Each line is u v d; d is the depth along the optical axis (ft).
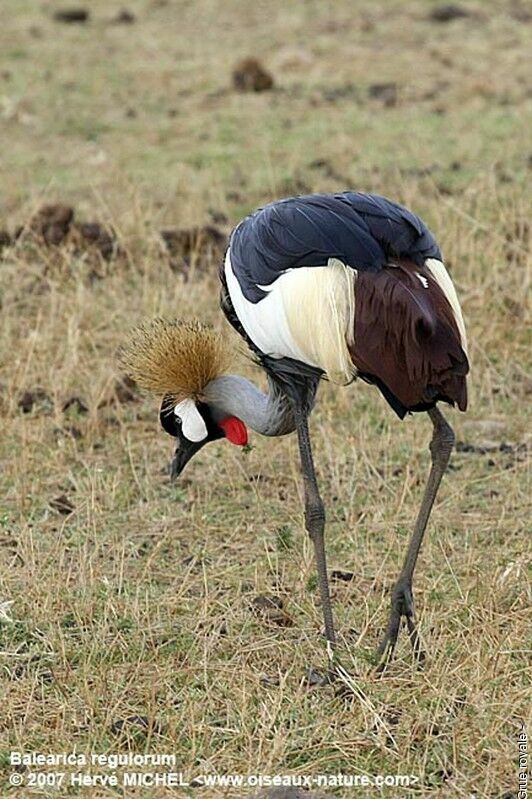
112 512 55.77
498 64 117.08
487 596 47.44
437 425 44.01
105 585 48.88
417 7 136.87
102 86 114.21
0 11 137.80
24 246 78.59
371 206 43.68
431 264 43.11
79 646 46.24
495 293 70.13
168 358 48.37
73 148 99.81
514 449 60.49
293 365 44.06
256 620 47.60
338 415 62.69
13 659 45.68
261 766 39.93
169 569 51.57
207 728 41.60
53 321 70.13
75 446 60.70
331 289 41.63
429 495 44.21
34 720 42.63
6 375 66.74
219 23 134.41
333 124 102.01
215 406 48.49
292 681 44.11
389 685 43.34
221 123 104.17
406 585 44.42
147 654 45.75
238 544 53.36
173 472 49.47
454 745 40.14
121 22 135.03
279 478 58.18
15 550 52.29
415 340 40.40
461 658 44.21
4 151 99.14
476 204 81.71
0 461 59.88
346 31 129.59
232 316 46.85
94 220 84.28
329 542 52.65
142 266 76.43
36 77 116.06
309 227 42.91
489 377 65.31
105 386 64.59
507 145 94.89
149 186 90.12
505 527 53.62
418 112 104.12
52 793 39.45
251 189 89.25
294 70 117.39
